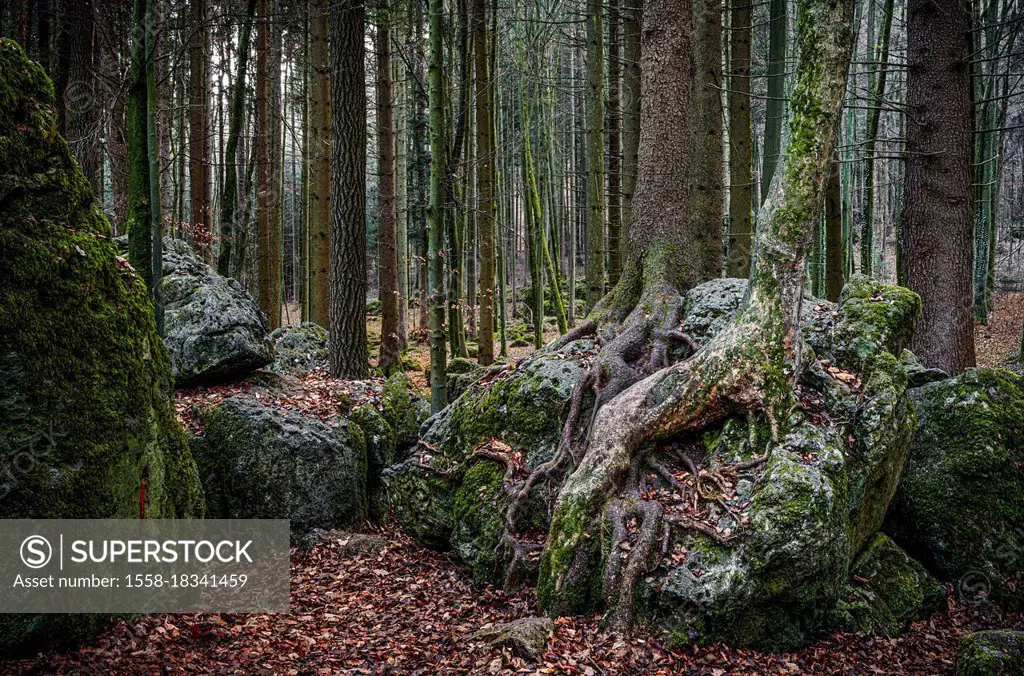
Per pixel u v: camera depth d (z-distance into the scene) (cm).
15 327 486
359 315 1236
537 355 880
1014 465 738
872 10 2130
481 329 1634
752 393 664
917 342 1073
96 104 1174
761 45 2180
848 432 670
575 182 3075
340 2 1153
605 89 1795
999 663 525
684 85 909
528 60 1975
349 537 847
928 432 801
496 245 1989
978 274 2208
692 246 914
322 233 1587
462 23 1228
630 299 901
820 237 2145
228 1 1302
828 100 676
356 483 935
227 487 842
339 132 1214
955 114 1052
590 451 695
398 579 754
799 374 684
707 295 821
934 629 656
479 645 562
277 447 856
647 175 916
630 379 762
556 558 650
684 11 905
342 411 1051
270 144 1895
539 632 561
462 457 830
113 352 566
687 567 584
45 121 538
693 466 662
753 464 636
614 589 597
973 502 742
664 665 538
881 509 719
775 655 579
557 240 3142
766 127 1316
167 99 1753
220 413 876
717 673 532
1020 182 2792
